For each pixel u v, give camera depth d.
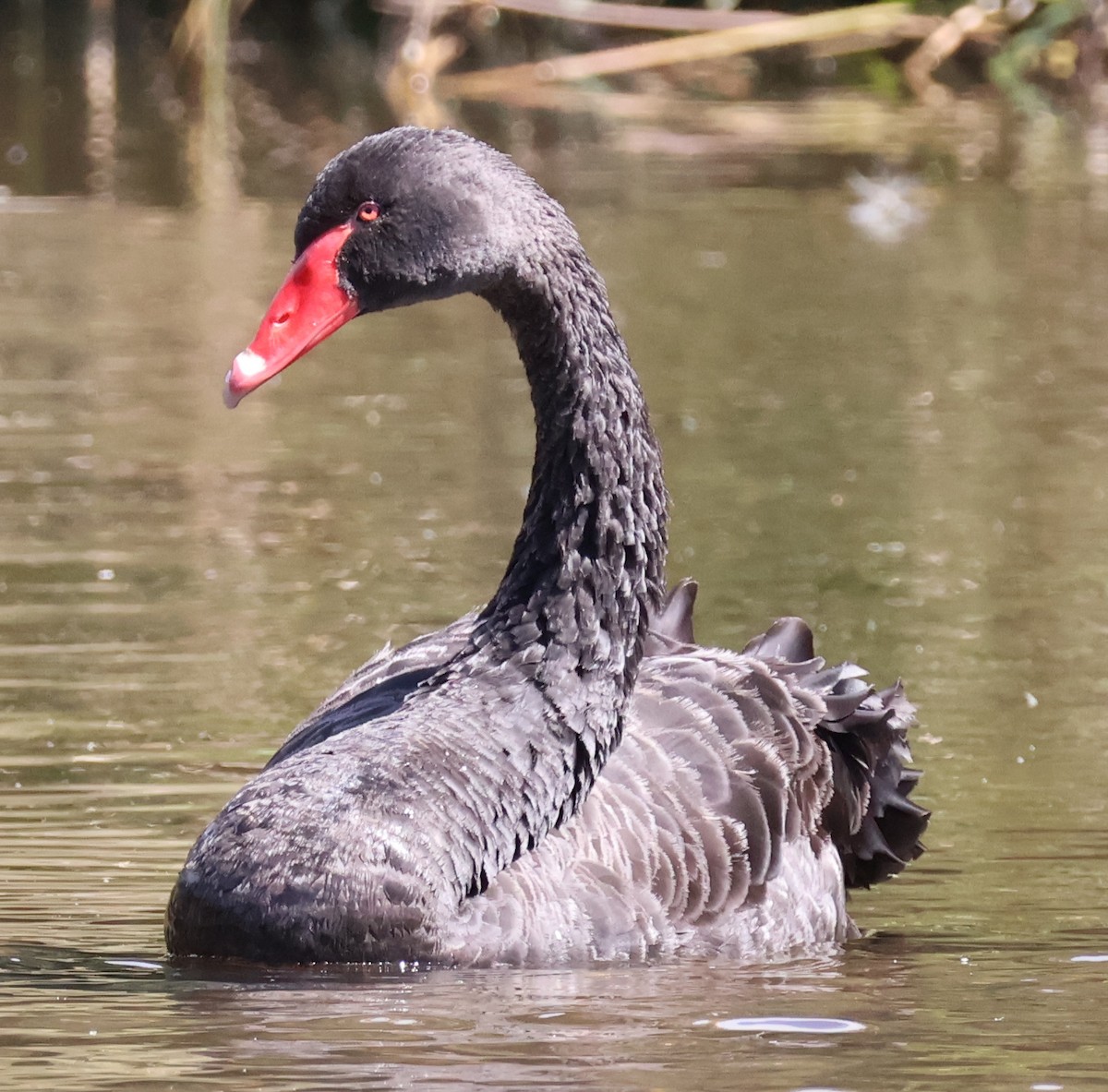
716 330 21.56
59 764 10.98
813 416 18.45
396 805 8.24
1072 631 13.26
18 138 32.19
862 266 24.55
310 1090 6.62
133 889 9.26
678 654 9.73
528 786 8.53
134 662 12.69
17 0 42.75
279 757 8.91
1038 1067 6.90
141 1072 6.83
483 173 8.84
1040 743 11.31
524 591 8.98
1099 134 33.16
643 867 8.65
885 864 9.86
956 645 12.96
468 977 8.04
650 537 9.05
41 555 14.81
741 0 36.22
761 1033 7.28
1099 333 21.45
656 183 29.23
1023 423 18.27
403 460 17.31
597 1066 6.88
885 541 15.15
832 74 37.97
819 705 9.59
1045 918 9.00
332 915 8.09
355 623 13.37
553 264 8.96
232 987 7.85
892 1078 6.79
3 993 7.78
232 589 14.08
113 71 38.00
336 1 40.44
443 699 8.72
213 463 17.16
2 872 9.45
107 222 26.55
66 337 20.97
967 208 27.88
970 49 37.53
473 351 21.53
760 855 8.95
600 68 34.09
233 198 28.00
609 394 9.03
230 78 37.53
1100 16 36.31
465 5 34.88
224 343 20.83
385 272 8.82
